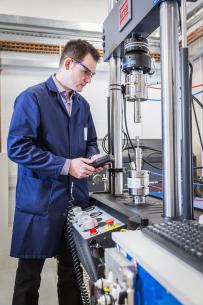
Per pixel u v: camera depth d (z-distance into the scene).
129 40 1.19
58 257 1.52
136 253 0.58
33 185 1.32
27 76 2.66
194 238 0.59
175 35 0.91
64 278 1.53
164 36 0.91
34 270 1.36
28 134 1.29
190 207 0.87
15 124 1.29
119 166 1.46
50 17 2.70
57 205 1.34
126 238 0.69
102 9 2.81
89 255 0.83
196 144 2.49
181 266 0.51
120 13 1.27
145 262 0.53
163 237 0.63
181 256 0.54
